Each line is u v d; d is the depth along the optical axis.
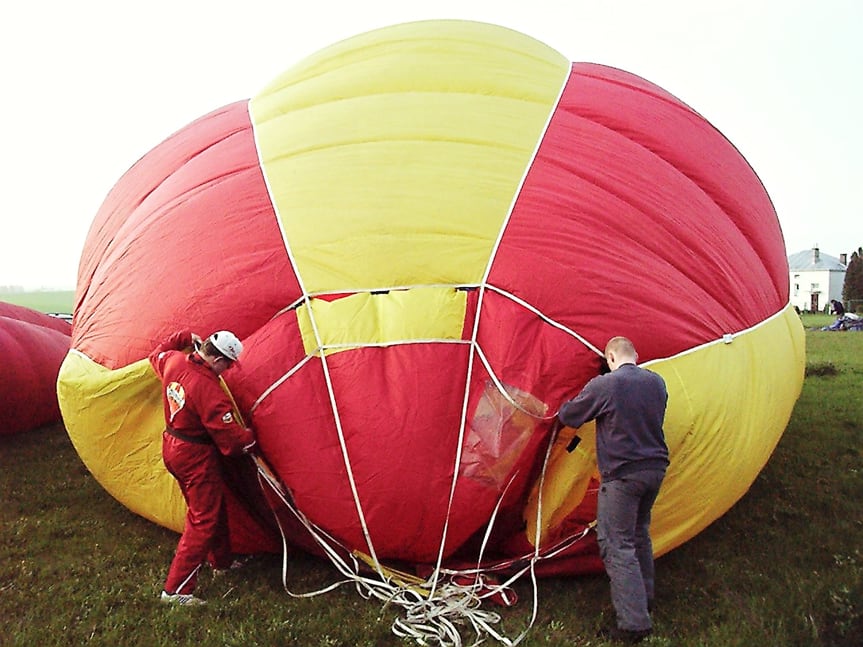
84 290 6.04
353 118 5.30
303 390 4.28
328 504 4.25
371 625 4.07
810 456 6.99
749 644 3.94
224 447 4.12
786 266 6.54
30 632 3.98
